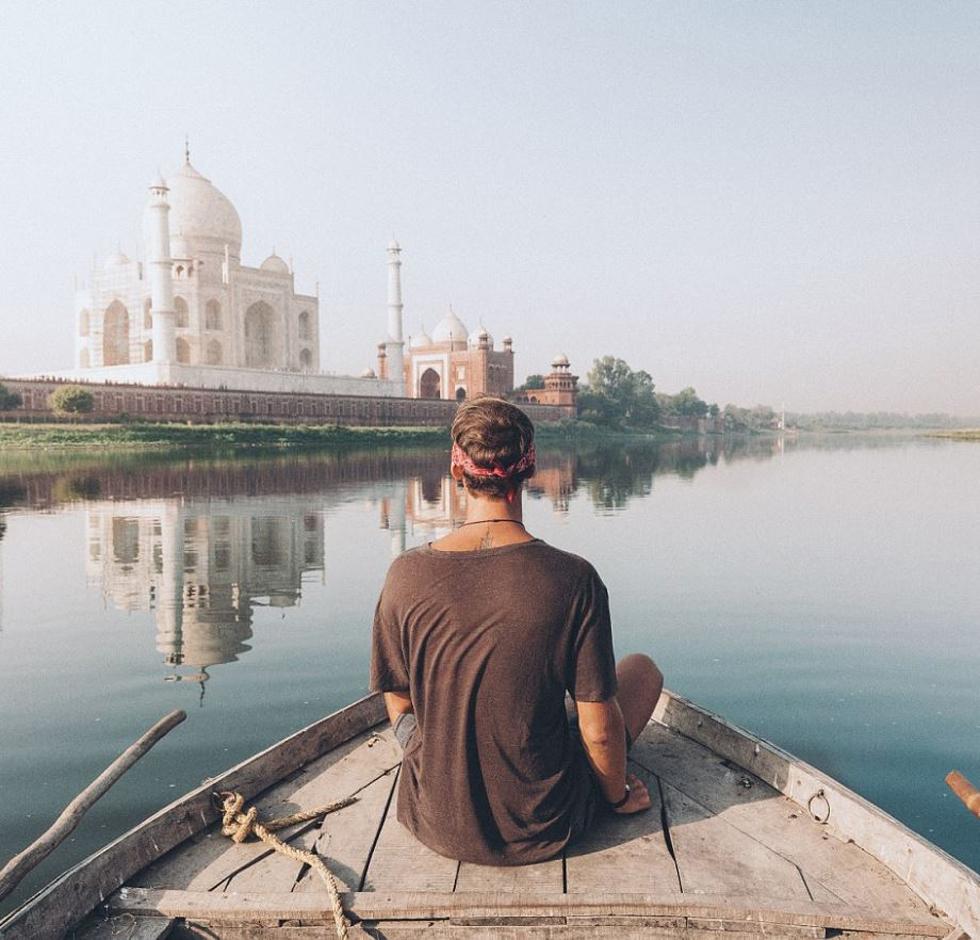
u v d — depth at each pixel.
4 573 10.84
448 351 85.00
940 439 115.00
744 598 9.09
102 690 6.00
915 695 5.78
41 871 3.53
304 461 40.38
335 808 2.89
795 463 42.47
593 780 2.60
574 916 2.24
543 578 2.13
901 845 2.47
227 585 9.98
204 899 2.34
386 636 2.32
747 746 3.24
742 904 2.22
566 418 87.38
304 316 73.44
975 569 10.88
